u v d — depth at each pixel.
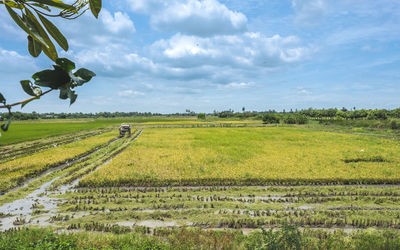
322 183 10.73
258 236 4.64
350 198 8.65
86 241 4.88
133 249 4.54
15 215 7.17
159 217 7.01
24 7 0.81
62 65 0.60
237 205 7.99
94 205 7.93
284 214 7.26
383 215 7.14
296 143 23.61
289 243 3.99
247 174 11.61
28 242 4.61
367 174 11.68
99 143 23.06
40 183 10.42
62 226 6.41
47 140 26.77
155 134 34.56
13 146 21.91
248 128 46.53
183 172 11.99
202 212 7.39
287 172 12.13
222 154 17.36
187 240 5.14
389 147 20.86
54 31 0.84
